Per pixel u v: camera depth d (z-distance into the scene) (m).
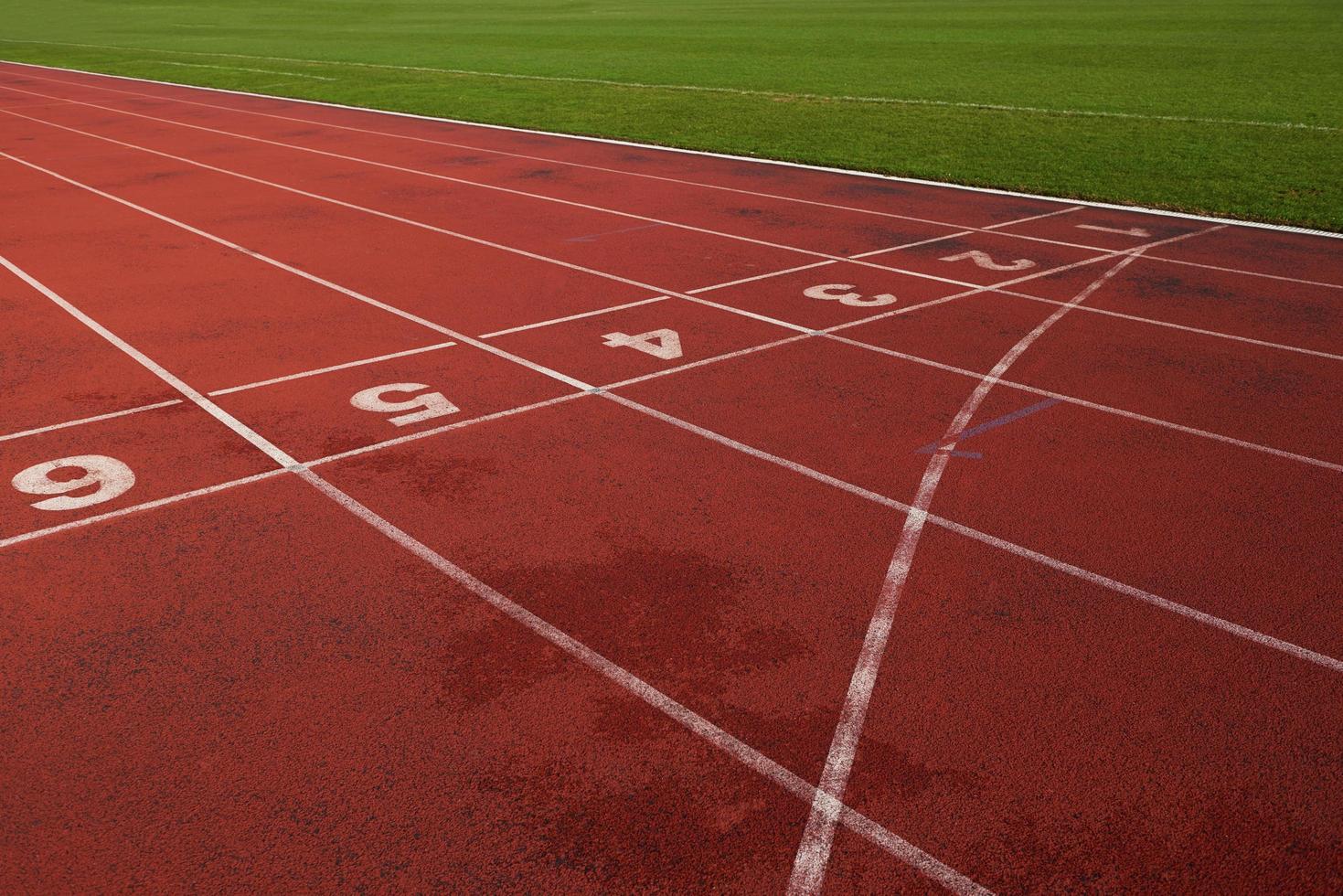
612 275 11.12
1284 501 6.25
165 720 4.38
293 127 22.52
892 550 5.68
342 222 13.77
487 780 4.07
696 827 3.85
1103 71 27.80
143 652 4.81
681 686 4.61
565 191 15.64
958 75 27.83
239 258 11.97
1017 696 4.54
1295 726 4.36
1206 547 5.73
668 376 8.22
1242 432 7.21
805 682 4.63
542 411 7.53
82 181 16.75
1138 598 5.25
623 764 4.15
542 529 5.89
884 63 30.84
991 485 6.44
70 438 7.05
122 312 9.91
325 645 4.87
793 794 4.00
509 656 4.80
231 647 4.84
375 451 6.88
